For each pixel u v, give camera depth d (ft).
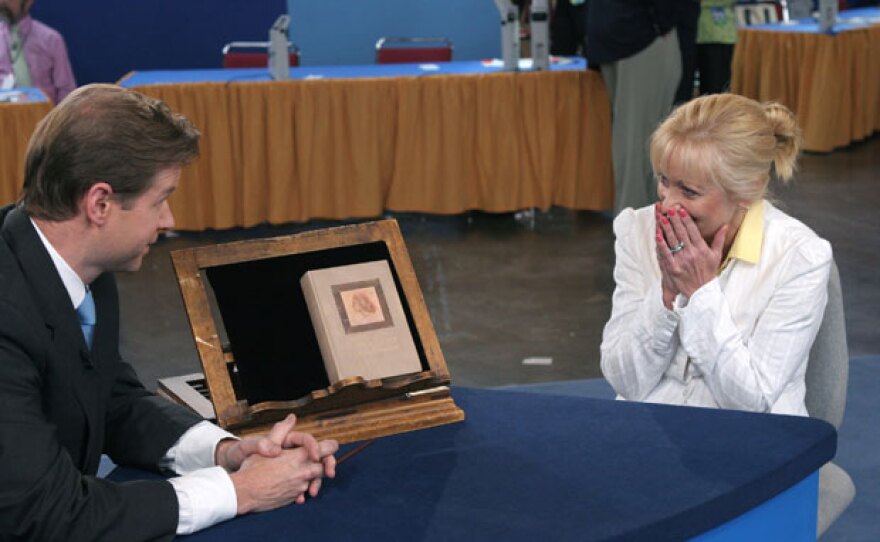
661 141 7.59
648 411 6.97
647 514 5.64
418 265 19.97
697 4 20.99
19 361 5.71
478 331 16.81
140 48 29.91
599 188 22.29
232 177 21.57
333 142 21.67
